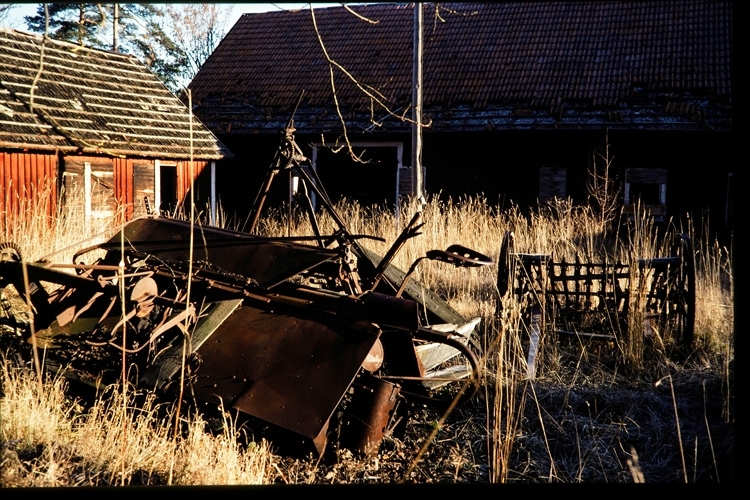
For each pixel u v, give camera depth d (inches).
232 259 227.1
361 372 196.1
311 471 179.5
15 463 154.6
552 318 289.7
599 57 709.3
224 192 759.7
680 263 287.0
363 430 190.7
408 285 277.4
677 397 238.4
